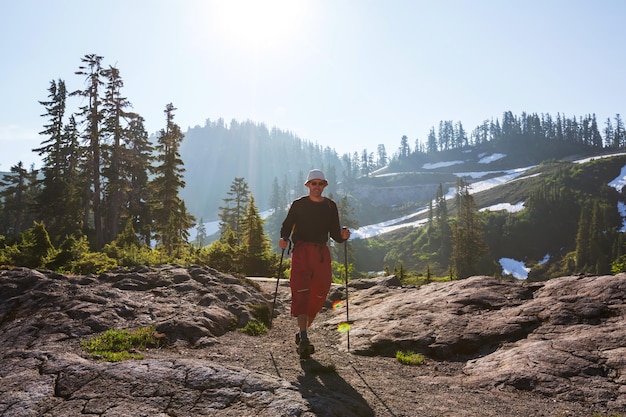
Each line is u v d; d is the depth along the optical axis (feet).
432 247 437.58
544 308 23.54
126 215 156.97
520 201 538.47
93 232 154.81
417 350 21.90
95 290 26.11
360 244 475.31
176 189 154.71
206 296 27.04
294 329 26.66
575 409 14.28
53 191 156.76
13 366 14.76
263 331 24.29
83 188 164.25
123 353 16.48
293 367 16.69
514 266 407.64
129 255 77.56
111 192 147.74
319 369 16.37
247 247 102.37
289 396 11.89
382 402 13.52
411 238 480.64
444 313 25.59
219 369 13.79
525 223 450.30
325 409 11.27
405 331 23.73
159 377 13.21
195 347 19.51
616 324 20.33
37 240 65.92
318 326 28.25
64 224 153.07
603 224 421.18
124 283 28.96
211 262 85.66
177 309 24.64
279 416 10.84
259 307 27.71
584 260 372.38
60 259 61.67
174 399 12.03
